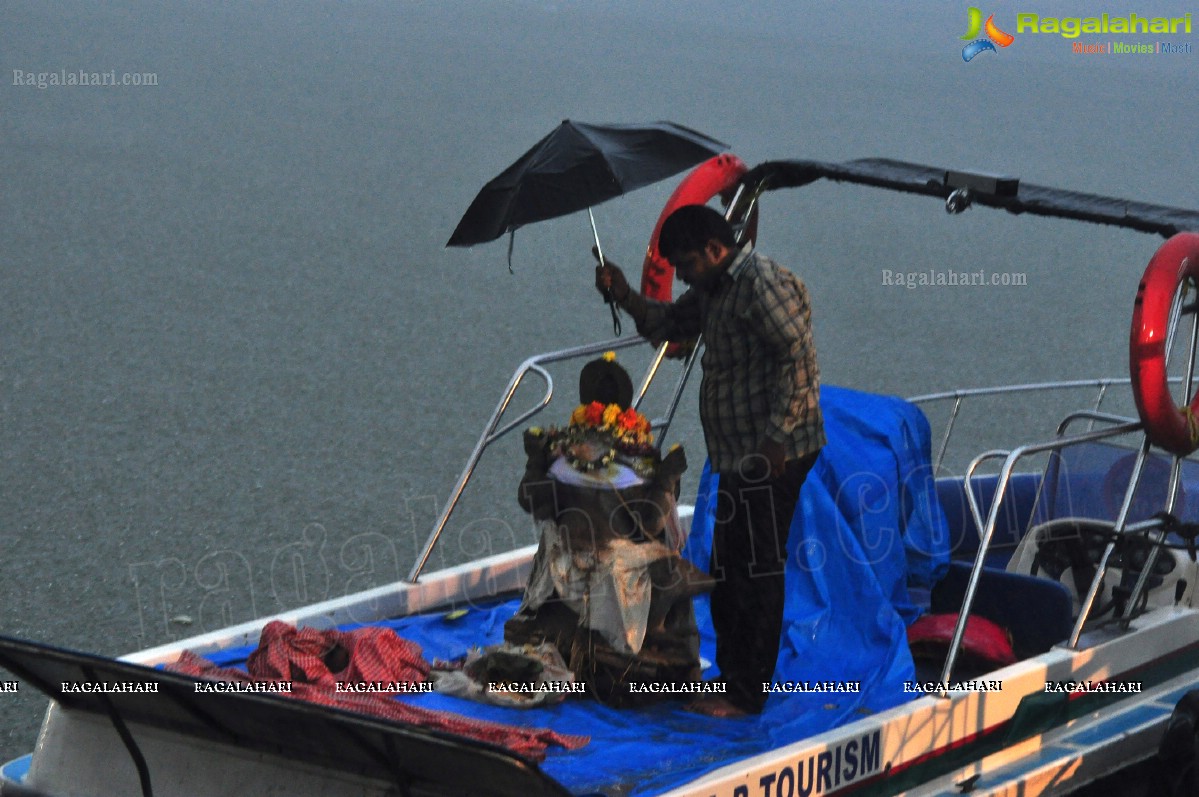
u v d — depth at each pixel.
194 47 83.62
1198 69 171.25
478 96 66.44
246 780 7.14
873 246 34.88
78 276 27.50
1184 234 8.84
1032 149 59.00
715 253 8.27
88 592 12.84
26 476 16.00
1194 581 10.28
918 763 8.12
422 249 32.19
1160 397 8.66
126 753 7.48
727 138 54.31
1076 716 9.14
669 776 7.47
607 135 9.46
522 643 8.80
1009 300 29.53
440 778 6.56
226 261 29.81
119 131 48.03
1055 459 11.55
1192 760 9.01
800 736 8.02
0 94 54.78
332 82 69.56
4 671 11.65
